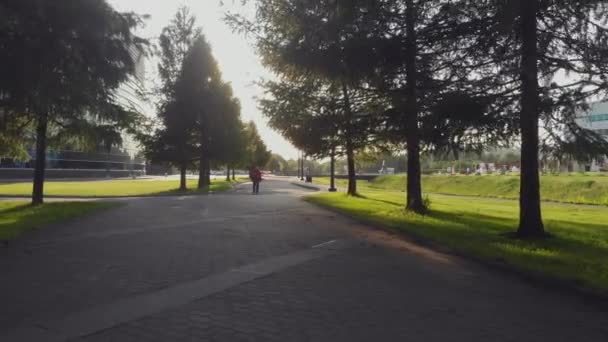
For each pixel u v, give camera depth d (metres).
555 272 6.62
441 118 9.44
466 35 10.26
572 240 9.56
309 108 19.42
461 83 9.87
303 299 5.45
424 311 5.07
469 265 7.57
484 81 9.27
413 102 10.76
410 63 11.49
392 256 8.25
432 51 11.20
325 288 5.96
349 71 11.42
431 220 13.02
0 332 4.20
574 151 9.04
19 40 8.82
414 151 15.23
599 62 8.51
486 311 5.12
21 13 8.64
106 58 11.02
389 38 11.21
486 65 9.80
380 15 11.22
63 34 9.54
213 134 33.59
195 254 8.05
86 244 8.95
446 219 13.59
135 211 15.62
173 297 5.41
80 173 63.56
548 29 9.13
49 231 10.70
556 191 31.91
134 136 32.12
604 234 10.75
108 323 4.48
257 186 29.09
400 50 11.11
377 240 10.02
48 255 7.81
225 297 5.46
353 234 10.87
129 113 15.87
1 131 12.39
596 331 4.53
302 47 11.59
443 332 4.43
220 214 14.94
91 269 6.77
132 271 6.68
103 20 10.60
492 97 9.16
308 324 4.58
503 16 8.33
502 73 9.12
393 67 11.52
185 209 16.52
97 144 16.50
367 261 7.76
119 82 11.54
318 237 10.31
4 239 9.10
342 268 7.18
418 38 11.14
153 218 13.53
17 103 9.72
